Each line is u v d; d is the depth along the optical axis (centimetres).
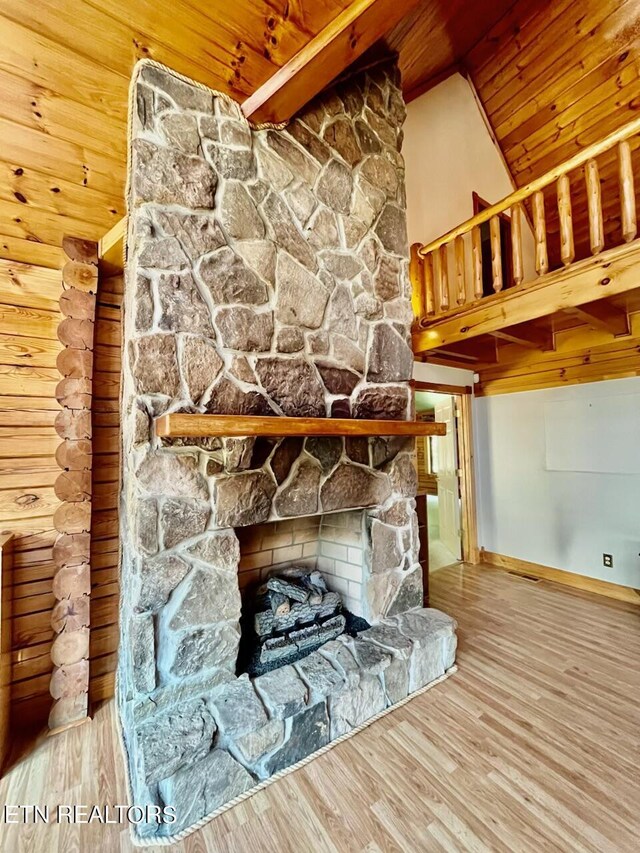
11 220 196
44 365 211
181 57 171
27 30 148
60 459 207
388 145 259
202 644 168
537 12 348
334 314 220
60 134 178
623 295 286
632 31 329
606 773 167
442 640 231
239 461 170
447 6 293
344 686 186
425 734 188
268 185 198
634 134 222
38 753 183
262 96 184
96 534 221
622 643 272
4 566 184
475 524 459
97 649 220
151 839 140
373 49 252
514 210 297
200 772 148
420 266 356
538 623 303
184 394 167
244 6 160
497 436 448
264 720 161
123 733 189
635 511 343
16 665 198
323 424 185
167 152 169
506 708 206
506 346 436
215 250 178
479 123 447
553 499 399
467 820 146
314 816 148
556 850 136
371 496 231
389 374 245
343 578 253
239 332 183
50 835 144
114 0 147
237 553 178
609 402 359
